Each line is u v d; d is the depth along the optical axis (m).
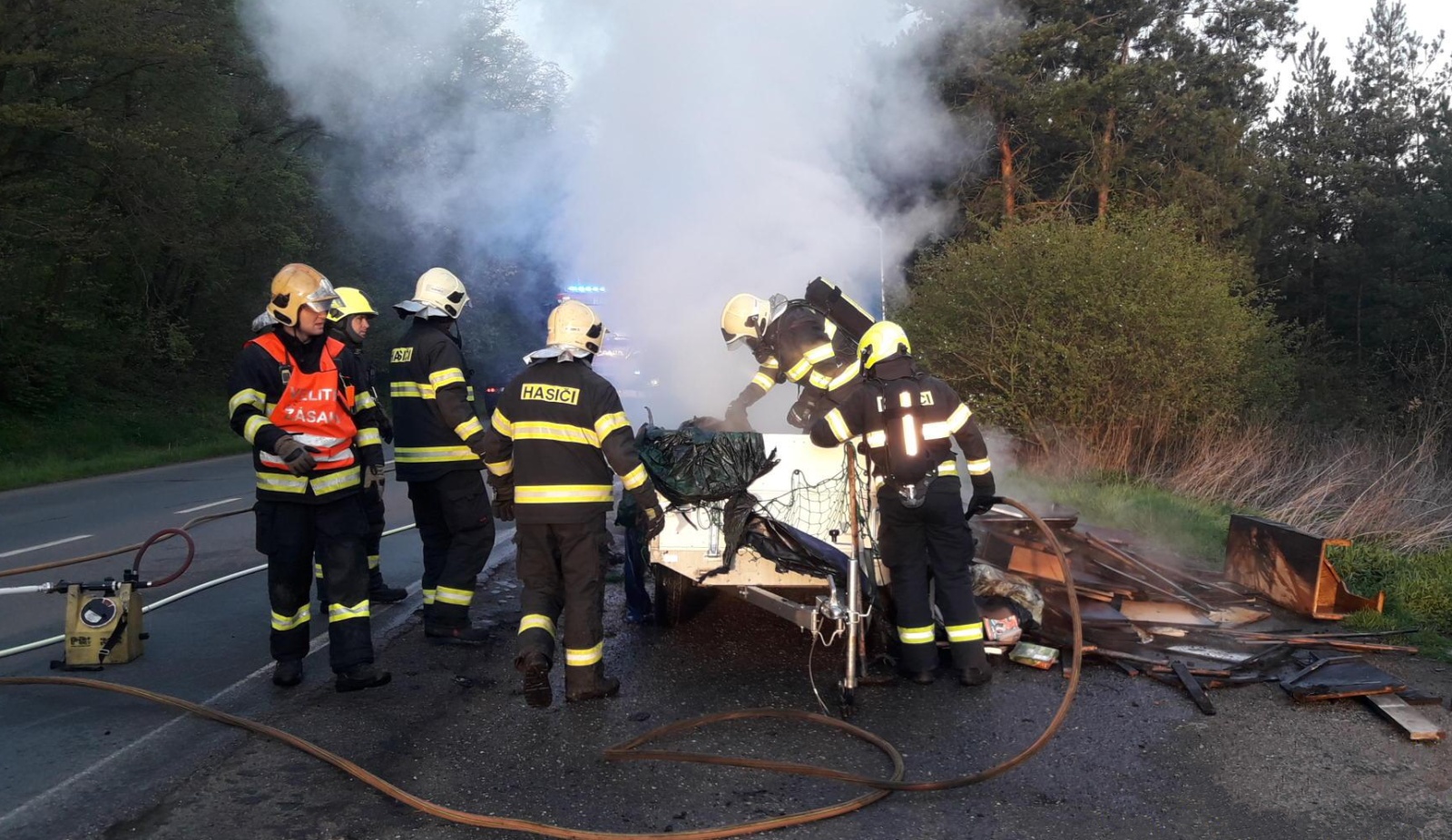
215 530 9.15
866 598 4.70
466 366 5.39
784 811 3.48
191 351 21.56
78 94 17.06
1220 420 10.79
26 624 5.97
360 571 4.73
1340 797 3.62
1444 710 4.43
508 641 5.48
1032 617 5.23
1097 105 18.95
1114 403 10.55
